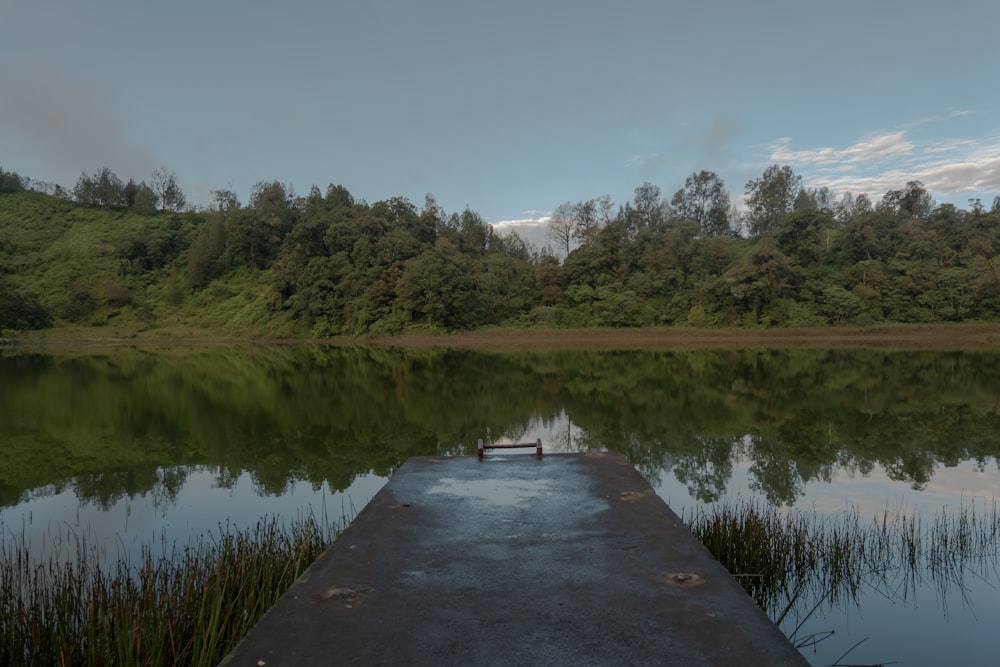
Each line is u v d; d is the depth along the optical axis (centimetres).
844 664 475
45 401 1955
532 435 1336
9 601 481
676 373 2573
